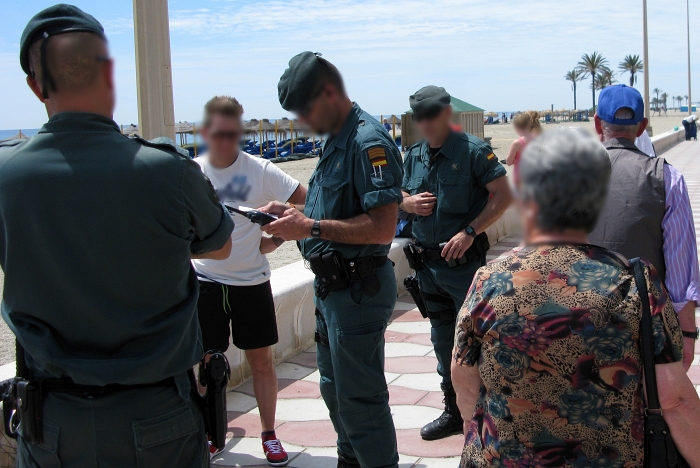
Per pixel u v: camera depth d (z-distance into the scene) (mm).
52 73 1753
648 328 1549
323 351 3072
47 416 1790
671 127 53969
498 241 9133
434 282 3777
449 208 3664
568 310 1553
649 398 1564
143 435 1793
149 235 1779
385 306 2867
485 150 3631
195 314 1990
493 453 1647
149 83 4250
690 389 1566
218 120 3355
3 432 2822
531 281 1604
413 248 3830
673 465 1570
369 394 2855
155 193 1771
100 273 1762
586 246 1646
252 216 2711
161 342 1828
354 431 2875
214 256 2105
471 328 1691
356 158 2723
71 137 1774
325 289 2844
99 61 1782
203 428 1987
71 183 1733
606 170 1607
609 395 1556
